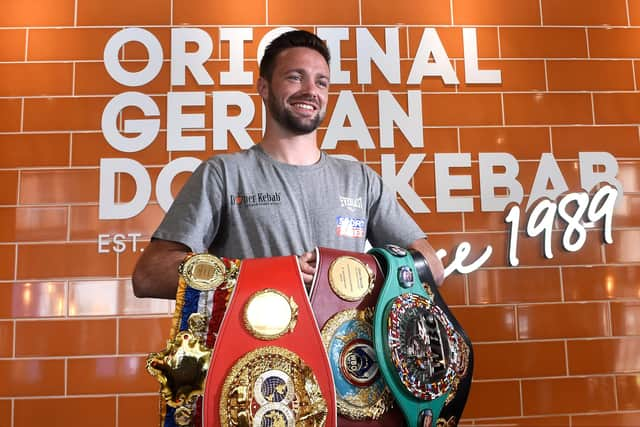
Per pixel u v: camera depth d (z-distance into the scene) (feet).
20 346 6.71
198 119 7.13
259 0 7.40
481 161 7.30
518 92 7.50
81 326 6.77
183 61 7.23
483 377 6.95
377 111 7.30
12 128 7.06
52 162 7.02
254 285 2.71
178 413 2.51
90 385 6.68
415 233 3.89
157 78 7.20
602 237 7.32
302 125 3.70
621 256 7.29
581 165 7.41
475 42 7.55
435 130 7.33
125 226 6.95
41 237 6.90
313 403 2.51
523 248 7.21
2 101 7.11
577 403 6.97
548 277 7.18
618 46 7.70
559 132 7.47
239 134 7.13
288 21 7.39
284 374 2.54
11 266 6.84
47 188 6.98
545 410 6.93
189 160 7.04
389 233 3.91
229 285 2.72
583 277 7.21
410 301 2.83
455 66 7.50
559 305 7.13
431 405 2.72
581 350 7.07
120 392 6.69
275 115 3.74
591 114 7.54
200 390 2.53
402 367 2.67
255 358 2.55
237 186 3.67
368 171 4.03
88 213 6.95
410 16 7.53
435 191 7.22
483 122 7.40
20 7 7.27
